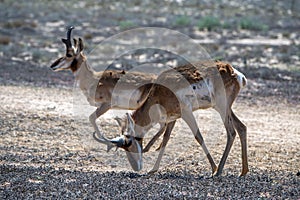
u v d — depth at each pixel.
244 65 74.44
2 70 67.56
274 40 103.50
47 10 141.25
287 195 26.42
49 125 42.72
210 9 162.50
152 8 158.50
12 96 53.03
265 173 31.50
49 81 61.72
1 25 110.38
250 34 110.25
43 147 36.88
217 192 26.42
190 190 26.59
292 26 126.62
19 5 147.62
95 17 131.12
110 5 162.00
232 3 181.62
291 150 37.66
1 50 82.69
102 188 26.52
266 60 80.62
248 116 48.06
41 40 95.88
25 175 29.08
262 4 179.25
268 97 56.06
